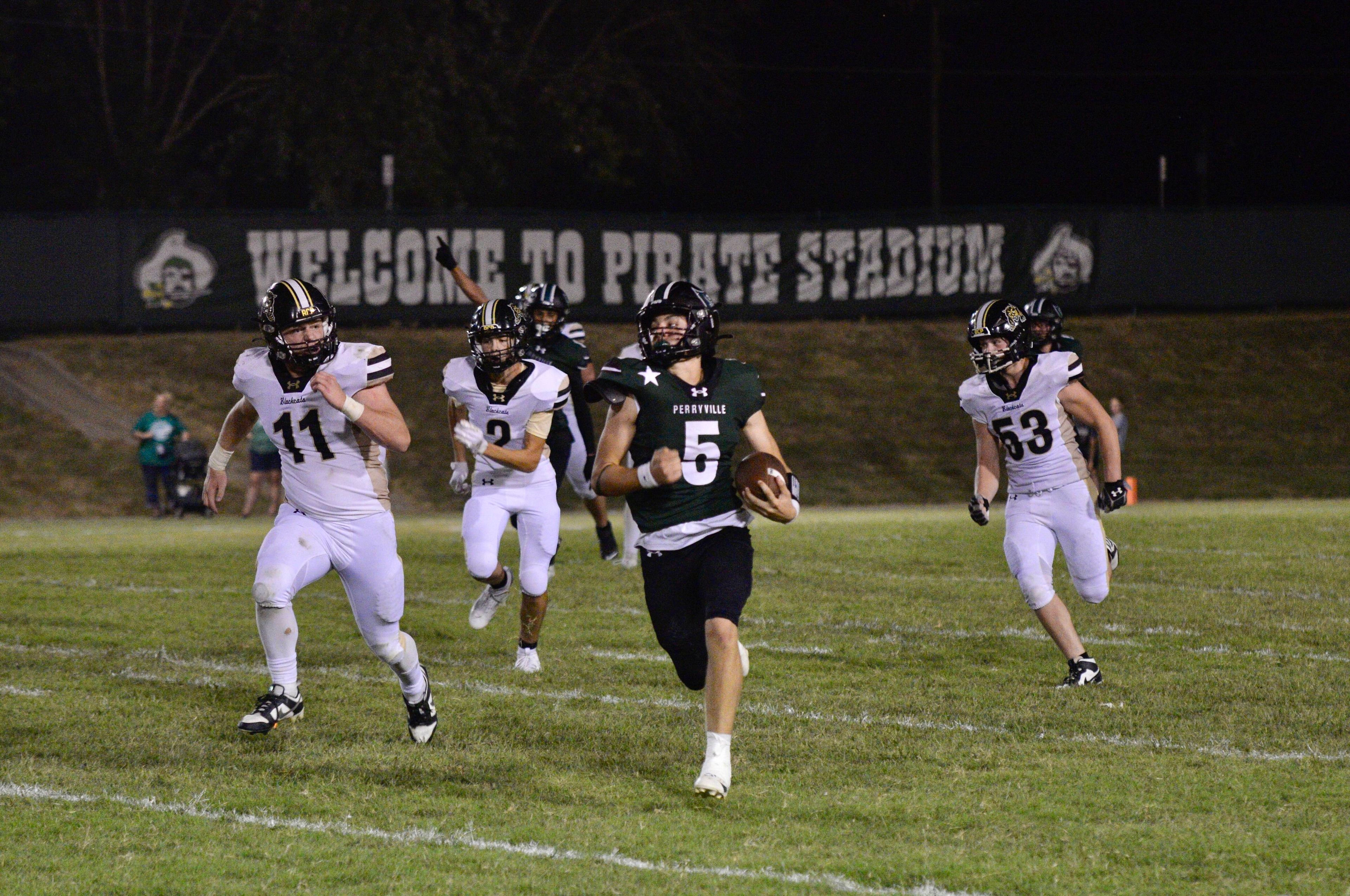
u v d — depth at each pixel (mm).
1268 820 16094
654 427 17844
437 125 105375
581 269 85625
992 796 17141
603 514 40844
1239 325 96562
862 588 35719
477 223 84125
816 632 29375
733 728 19094
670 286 18016
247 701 22688
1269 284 93562
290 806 16844
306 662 25906
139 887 14062
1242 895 13758
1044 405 24750
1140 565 39469
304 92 104188
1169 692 23266
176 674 24844
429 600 34000
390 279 83500
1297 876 14258
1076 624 30094
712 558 17828
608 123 121688
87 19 114000
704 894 13844
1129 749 19469
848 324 93625
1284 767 18453
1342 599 33281
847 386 87812
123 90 116438
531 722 21188
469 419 26406
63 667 25359
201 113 116562
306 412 18875
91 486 72625
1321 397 89938
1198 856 14867
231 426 20438
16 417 77000
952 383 89188
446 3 105938
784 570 39312
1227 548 43594
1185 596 33938
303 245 82375
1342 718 21375
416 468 75938
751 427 18406
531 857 14984
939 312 90688
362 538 19344
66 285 79312
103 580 37344
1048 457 24938
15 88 112125
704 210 141375
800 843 15438
